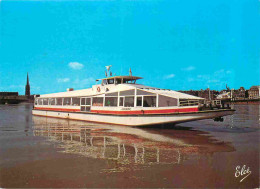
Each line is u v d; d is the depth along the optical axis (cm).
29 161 889
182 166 836
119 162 880
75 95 2620
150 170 793
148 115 1845
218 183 686
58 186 660
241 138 1424
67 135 1505
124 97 2038
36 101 3472
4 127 1941
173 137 1448
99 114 2261
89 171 779
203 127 2038
